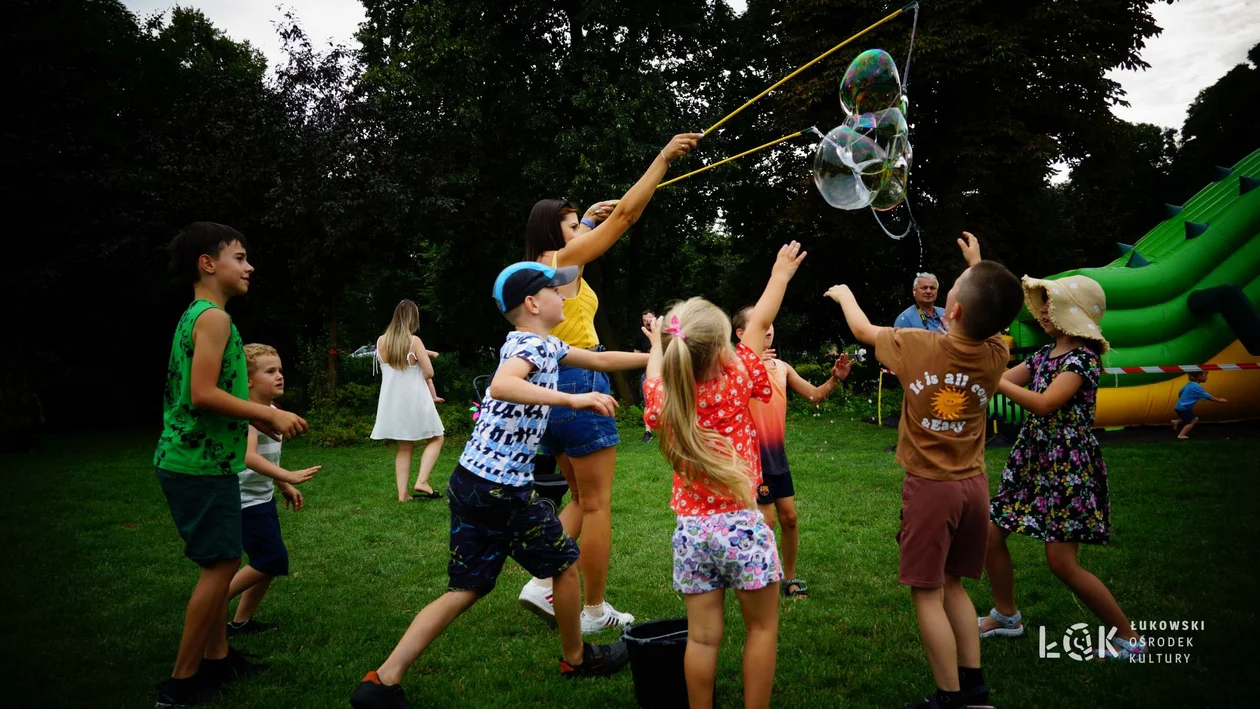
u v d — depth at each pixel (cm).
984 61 1288
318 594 407
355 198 1284
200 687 283
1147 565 408
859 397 1351
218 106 1324
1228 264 869
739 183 1781
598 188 1341
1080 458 302
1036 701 272
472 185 1382
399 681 271
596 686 293
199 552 272
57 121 1460
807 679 295
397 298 2433
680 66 1622
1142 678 285
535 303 278
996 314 254
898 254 1723
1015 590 381
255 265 1441
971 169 1369
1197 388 820
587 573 346
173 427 274
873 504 579
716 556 237
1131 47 1459
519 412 267
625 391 1549
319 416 1183
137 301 1598
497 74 1421
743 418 249
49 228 1424
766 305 269
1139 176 2484
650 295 2045
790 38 1514
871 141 381
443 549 498
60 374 1664
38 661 318
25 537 539
